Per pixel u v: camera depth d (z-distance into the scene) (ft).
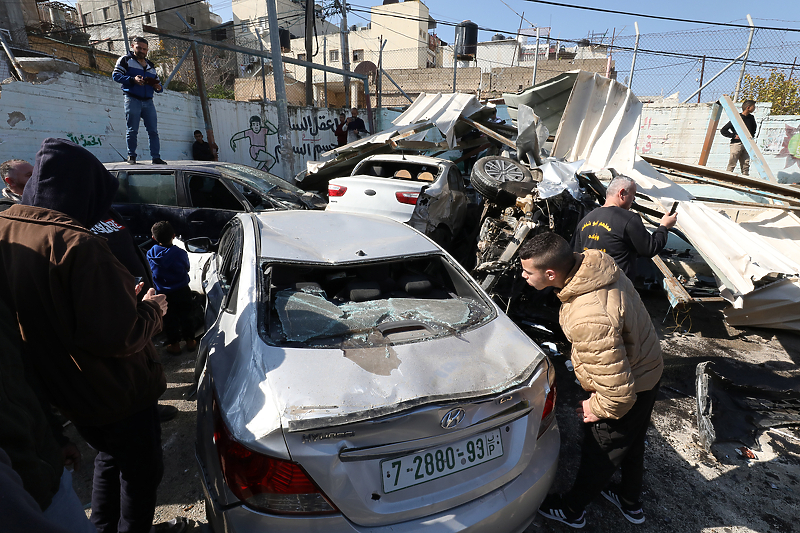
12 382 3.18
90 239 4.25
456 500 4.81
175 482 7.60
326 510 4.29
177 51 45.11
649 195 15.94
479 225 16.43
